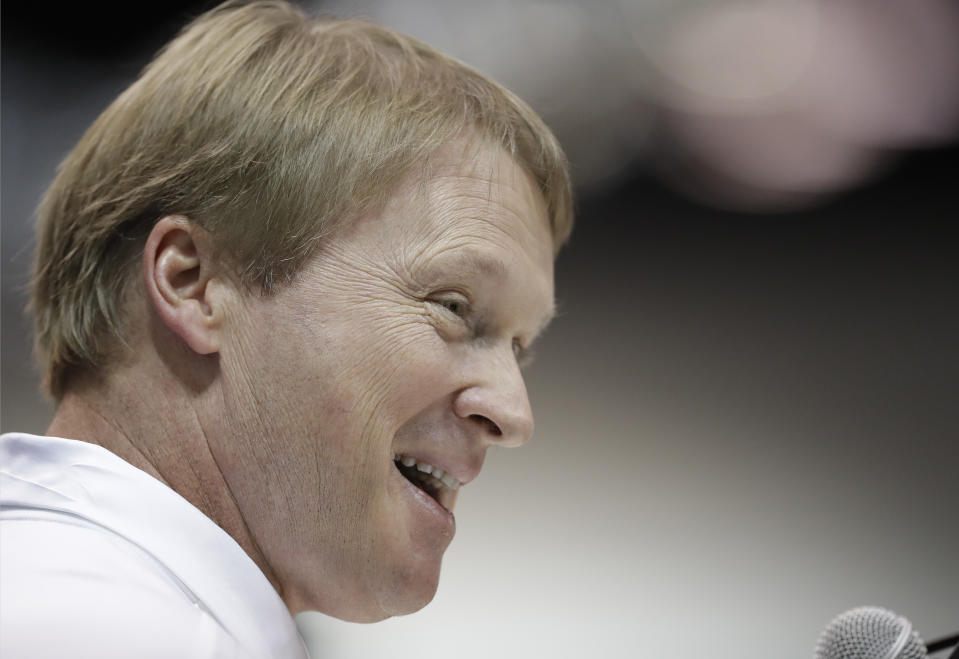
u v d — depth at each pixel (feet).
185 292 11.63
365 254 11.75
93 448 10.87
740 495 42.78
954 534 38.96
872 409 49.83
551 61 63.72
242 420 11.50
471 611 34.71
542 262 13.23
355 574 12.03
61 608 8.78
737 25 64.64
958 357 54.34
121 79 55.42
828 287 62.85
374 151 11.85
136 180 11.98
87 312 11.92
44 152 54.49
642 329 59.88
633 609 34.53
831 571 36.68
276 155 11.68
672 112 66.69
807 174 67.15
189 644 9.27
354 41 13.05
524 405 12.48
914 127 64.95
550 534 39.93
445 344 12.13
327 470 11.55
